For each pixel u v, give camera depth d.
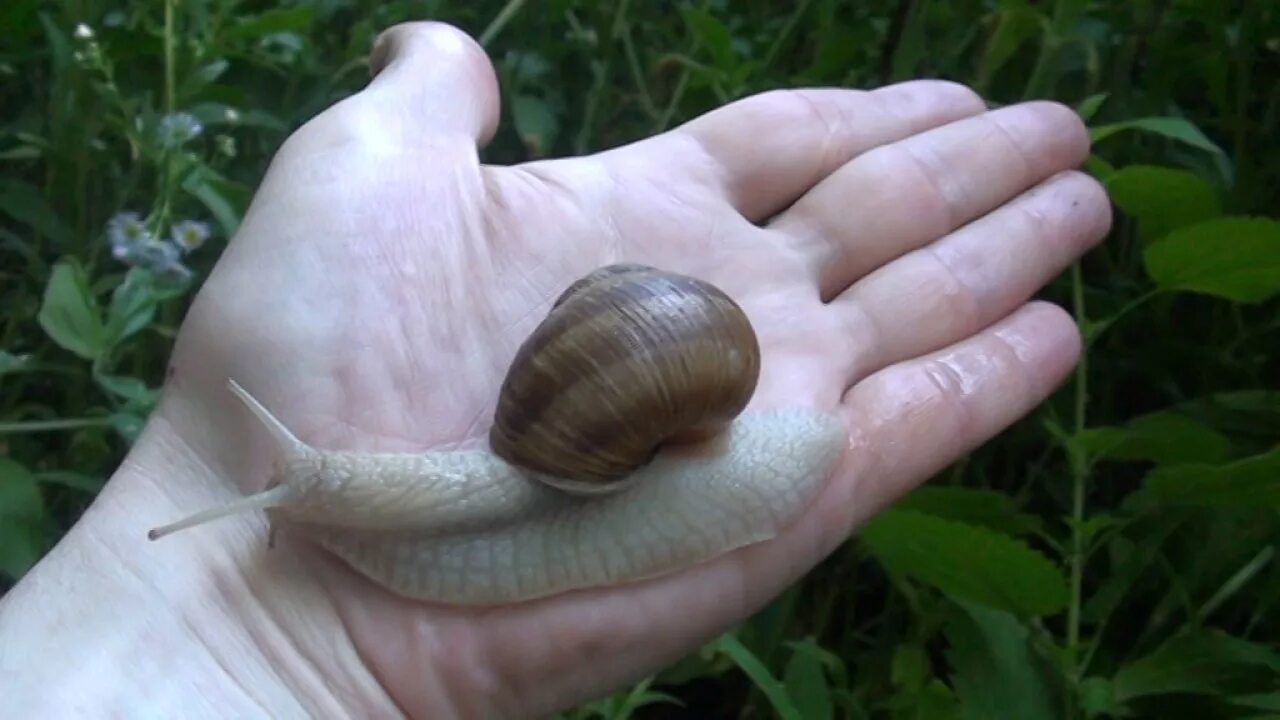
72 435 0.30
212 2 0.30
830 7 0.34
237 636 0.21
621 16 0.34
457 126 0.26
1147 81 0.33
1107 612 0.27
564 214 0.26
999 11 0.32
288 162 0.24
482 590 0.22
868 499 0.25
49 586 0.21
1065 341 0.27
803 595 0.32
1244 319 0.32
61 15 0.31
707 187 0.28
